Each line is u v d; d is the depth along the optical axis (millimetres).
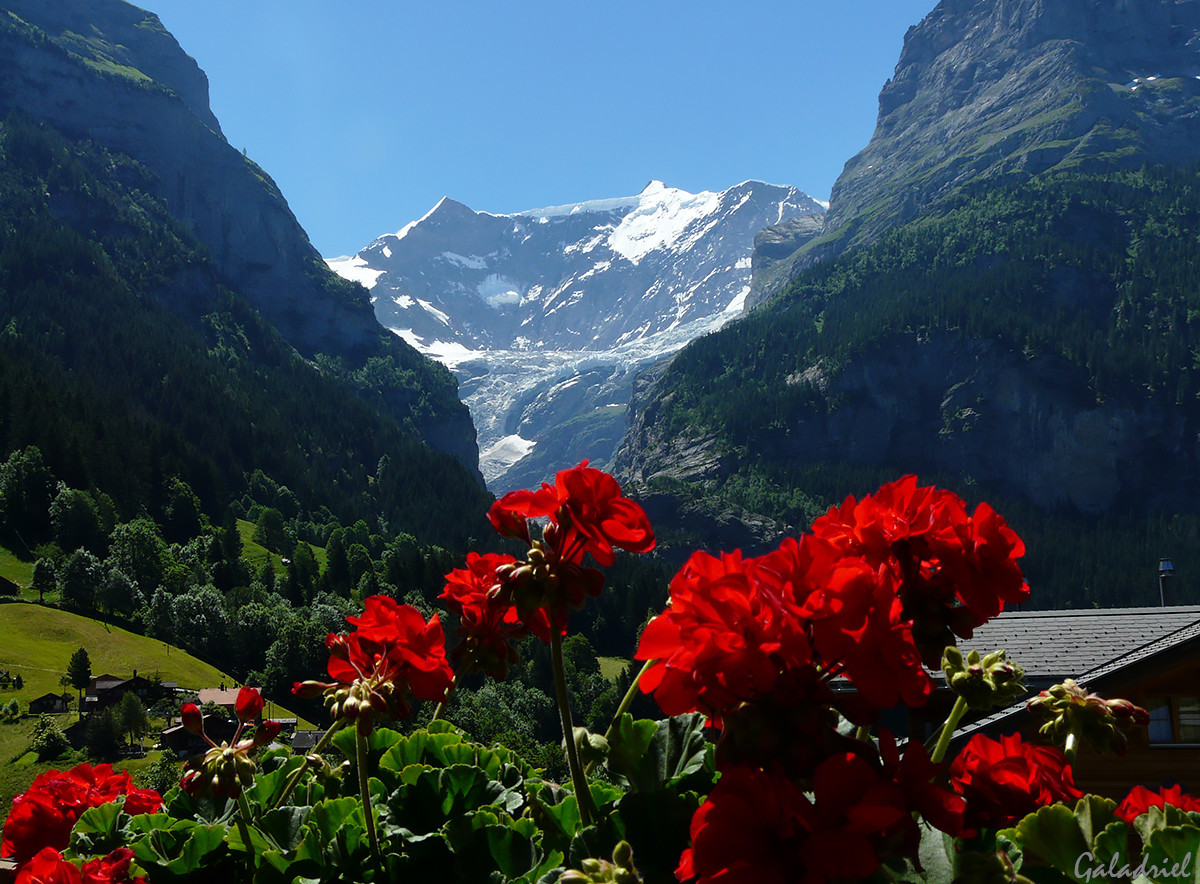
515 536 1798
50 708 82500
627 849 1391
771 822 1162
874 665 1239
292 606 122250
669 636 1342
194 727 2076
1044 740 1712
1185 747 11070
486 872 1877
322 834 2135
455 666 2037
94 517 130250
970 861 1473
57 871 1895
